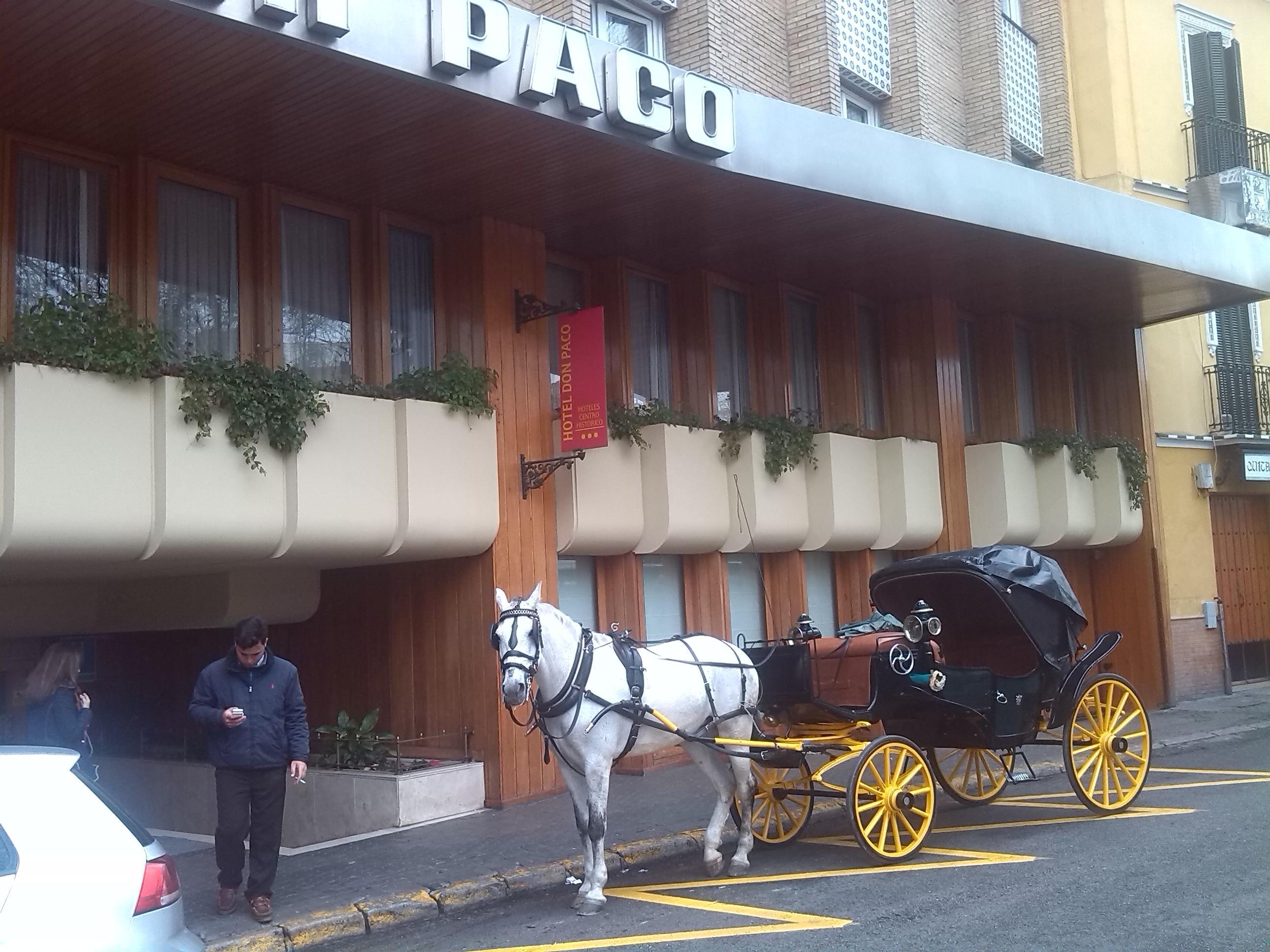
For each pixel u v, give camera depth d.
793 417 14.34
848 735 8.95
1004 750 10.16
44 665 8.69
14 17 7.14
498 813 10.30
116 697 13.18
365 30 7.80
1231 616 20.33
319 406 9.23
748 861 8.45
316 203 10.58
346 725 10.95
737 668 8.53
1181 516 19.55
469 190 10.53
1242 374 20.66
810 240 12.74
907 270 14.43
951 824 9.60
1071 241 13.43
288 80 8.15
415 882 7.95
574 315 11.00
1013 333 17.55
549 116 8.89
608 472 11.80
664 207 11.23
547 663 7.30
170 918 4.51
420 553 10.16
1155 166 19.83
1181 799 10.16
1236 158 20.69
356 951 6.93
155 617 11.30
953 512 15.66
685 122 9.59
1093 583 18.81
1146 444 18.38
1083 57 19.66
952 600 9.84
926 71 16.94
